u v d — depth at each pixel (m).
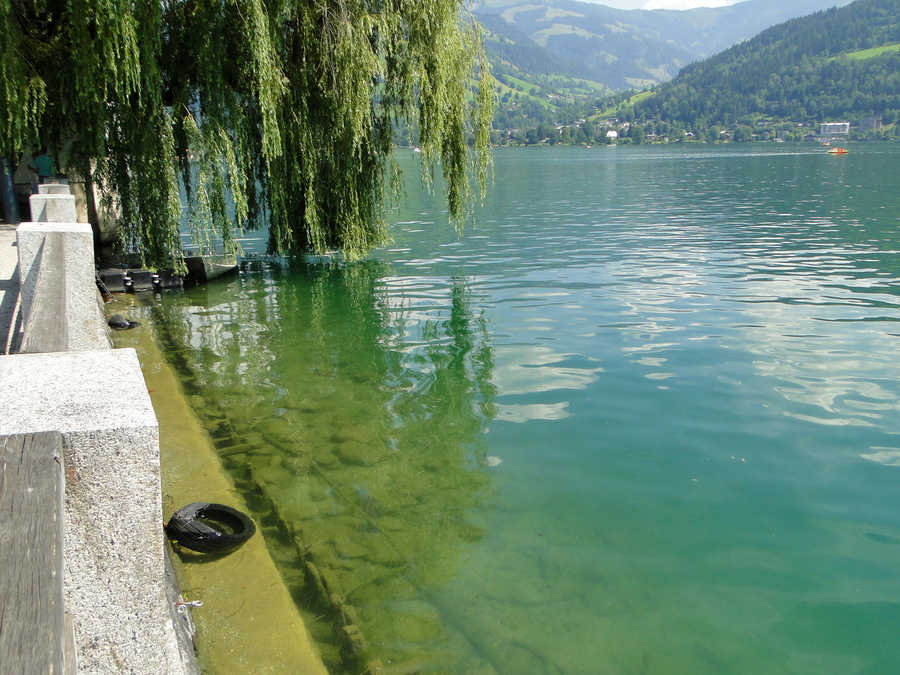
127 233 12.98
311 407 7.85
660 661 3.90
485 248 21.12
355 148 14.66
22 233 6.83
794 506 5.68
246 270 17.11
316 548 4.88
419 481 6.05
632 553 5.00
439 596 4.41
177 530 4.61
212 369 9.25
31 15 12.09
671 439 7.00
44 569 1.29
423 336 11.09
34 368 2.24
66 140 13.06
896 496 5.83
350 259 15.72
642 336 10.85
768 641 4.10
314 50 13.66
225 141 12.62
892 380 8.62
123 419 1.90
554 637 4.06
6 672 1.09
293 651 3.64
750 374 8.95
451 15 14.21
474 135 15.83
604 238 23.09
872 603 4.46
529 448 6.81
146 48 11.02
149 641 2.14
